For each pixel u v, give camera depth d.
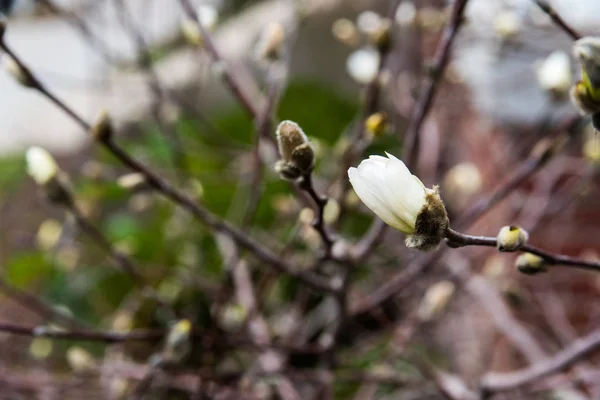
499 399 0.69
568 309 1.04
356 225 1.00
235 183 1.16
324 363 0.69
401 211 0.44
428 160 1.03
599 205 1.02
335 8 1.40
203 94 1.35
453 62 1.03
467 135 1.15
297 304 0.88
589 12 0.75
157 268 0.96
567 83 0.58
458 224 0.59
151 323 0.90
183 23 0.66
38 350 0.95
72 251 1.04
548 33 0.77
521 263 0.47
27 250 1.35
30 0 0.74
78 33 1.10
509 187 0.58
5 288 0.71
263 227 1.08
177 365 0.59
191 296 0.94
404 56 0.97
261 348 0.63
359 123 0.58
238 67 1.10
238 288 0.79
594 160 0.70
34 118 1.67
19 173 1.45
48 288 1.20
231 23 1.68
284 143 0.47
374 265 0.89
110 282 1.15
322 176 0.91
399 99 0.98
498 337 0.98
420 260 0.74
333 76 1.37
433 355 0.99
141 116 1.26
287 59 0.85
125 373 0.70
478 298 0.92
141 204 1.05
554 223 1.04
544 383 0.66
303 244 0.93
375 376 0.67
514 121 1.03
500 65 1.00
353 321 0.77
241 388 0.67
